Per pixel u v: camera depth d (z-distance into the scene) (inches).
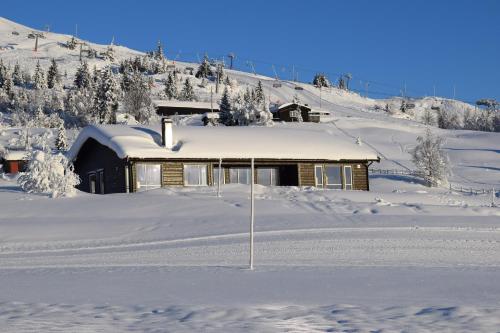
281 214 1079.6
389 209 1154.7
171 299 423.2
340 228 936.3
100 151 1652.3
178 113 4426.7
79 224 993.5
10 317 346.9
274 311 369.7
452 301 415.5
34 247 836.6
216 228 952.9
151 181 1485.0
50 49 7834.6
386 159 2716.5
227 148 1547.7
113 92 3767.2
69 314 357.7
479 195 1668.3
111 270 603.2
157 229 957.2
